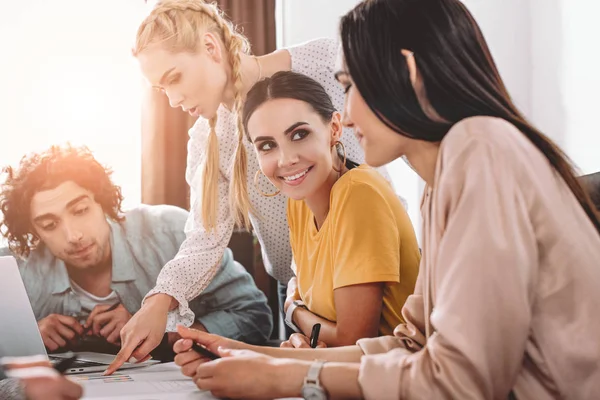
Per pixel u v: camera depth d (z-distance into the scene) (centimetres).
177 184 304
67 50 312
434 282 90
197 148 191
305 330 144
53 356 152
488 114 88
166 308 158
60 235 190
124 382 114
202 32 168
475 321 78
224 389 93
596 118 239
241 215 200
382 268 130
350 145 183
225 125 182
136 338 146
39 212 189
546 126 273
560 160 88
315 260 146
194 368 113
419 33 87
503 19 283
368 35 88
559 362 82
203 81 169
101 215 196
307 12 312
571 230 83
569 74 257
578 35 250
